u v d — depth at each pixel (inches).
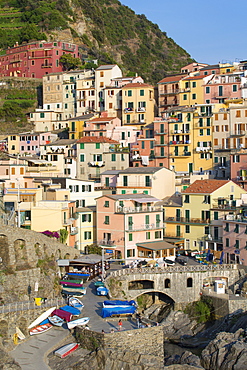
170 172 5393.7
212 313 3939.5
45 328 3253.0
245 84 6299.2
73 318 3324.3
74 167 6117.1
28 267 3639.3
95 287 3860.7
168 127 6112.2
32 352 3031.5
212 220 4645.7
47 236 4015.8
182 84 6712.6
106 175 5521.7
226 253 4402.1
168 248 4471.0
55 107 7775.6
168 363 3309.5
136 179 5191.9
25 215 4471.0
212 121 5900.6
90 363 2938.0
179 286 4060.0
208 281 4133.9
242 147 5639.8
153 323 3250.5
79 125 6845.5
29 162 5959.6
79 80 7460.6
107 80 7293.3
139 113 6742.1
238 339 3366.1
